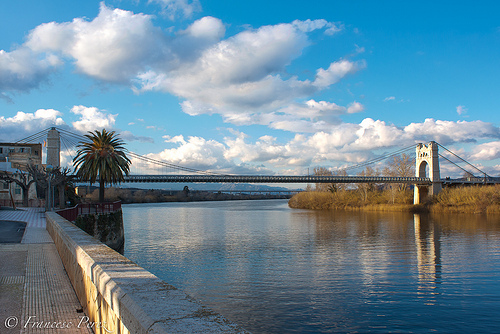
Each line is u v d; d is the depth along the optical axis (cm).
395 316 1717
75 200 6353
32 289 745
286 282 2286
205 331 251
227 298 1962
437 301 1914
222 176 10162
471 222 6134
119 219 3728
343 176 10488
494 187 8138
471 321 1655
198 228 5525
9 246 1391
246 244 3897
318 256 3181
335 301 1903
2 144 6881
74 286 741
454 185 10575
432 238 4338
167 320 275
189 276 2444
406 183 10275
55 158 6156
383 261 2978
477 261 2989
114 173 4209
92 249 664
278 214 8850
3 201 4966
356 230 5228
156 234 4772
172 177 9625
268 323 1627
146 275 441
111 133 4316
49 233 1855
